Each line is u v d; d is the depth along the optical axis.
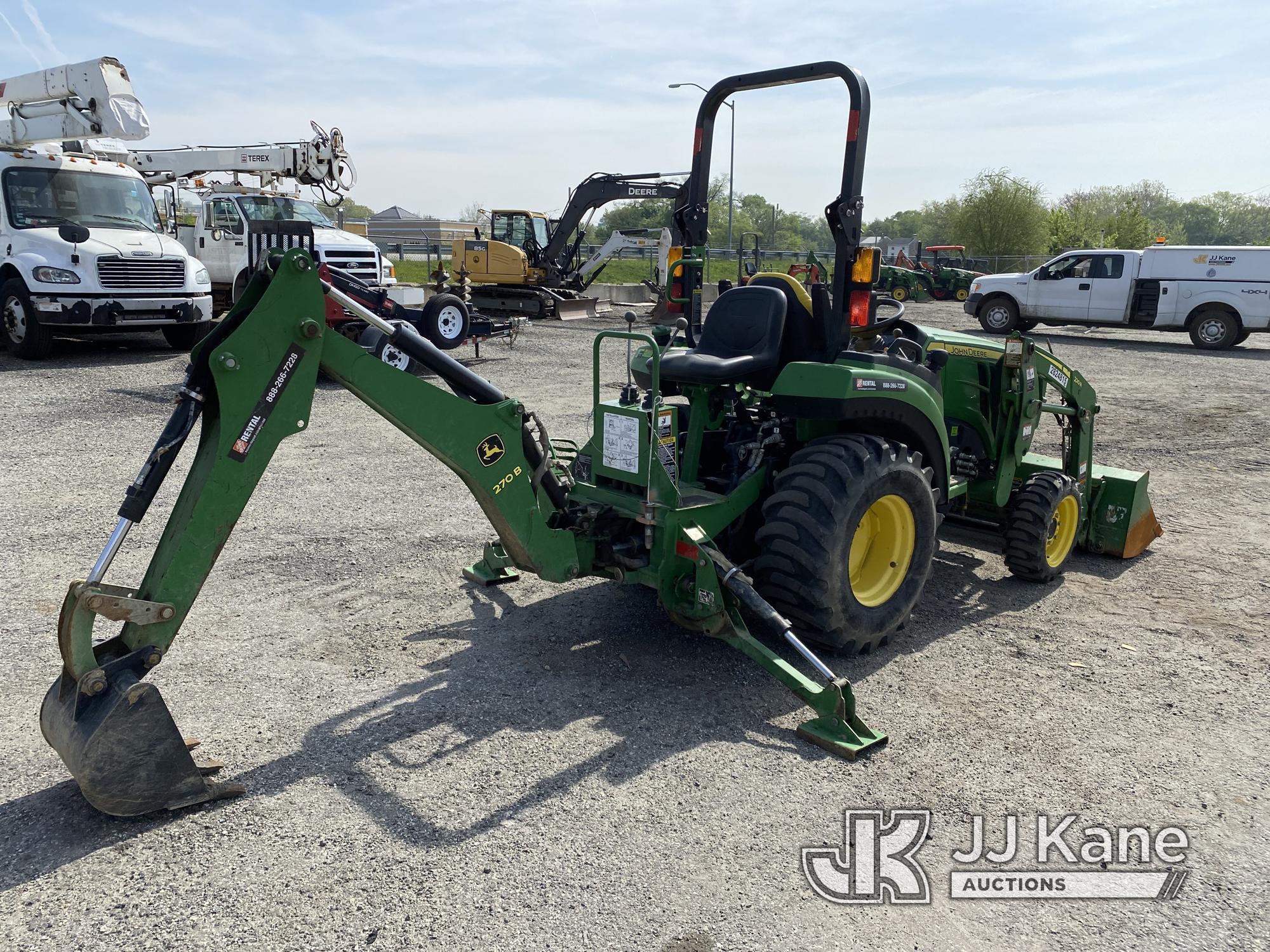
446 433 3.47
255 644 4.30
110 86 12.41
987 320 20.77
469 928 2.49
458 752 3.40
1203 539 6.32
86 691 2.84
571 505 4.14
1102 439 9.52
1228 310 17.84
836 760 3.41
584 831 2.93
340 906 2.57
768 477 4.36
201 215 16.31
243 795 3.11
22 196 12.39
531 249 22.62
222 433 2.96
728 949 2.44
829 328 4.27
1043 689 4.04
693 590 3.97
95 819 2.97
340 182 16.33
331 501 6.65
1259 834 3.01
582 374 13.07
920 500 4.36
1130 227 50.50
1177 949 2.50
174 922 2.50
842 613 4.04
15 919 2.51
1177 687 4.07
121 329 12.63
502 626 4.57
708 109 4.59
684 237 4.75
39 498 6.52
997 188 51.50
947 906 2.63
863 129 4.02
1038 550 5.22
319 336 3.09
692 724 3.65
